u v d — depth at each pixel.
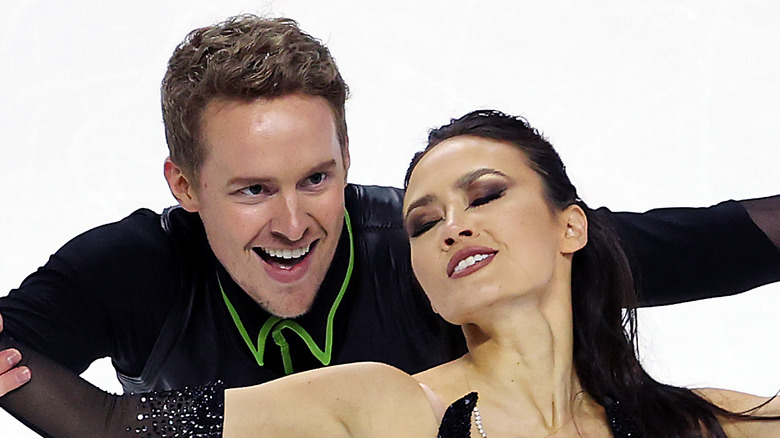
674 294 10.18
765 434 8.18
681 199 14.51
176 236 9.84
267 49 8.64
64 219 14.34
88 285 9.47
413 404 7.57
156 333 9.74
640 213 10.29
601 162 14.99
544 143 8.30
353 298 9.84
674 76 15.91
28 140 15.12
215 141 8.60
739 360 12.73
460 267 7.80
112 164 14.99
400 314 9.85
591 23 16.22
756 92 15.74
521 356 7.86
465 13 16.16
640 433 8.01
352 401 7.50
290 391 7.58
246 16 9.18
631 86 15.79
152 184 14.78
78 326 9.41
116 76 15.57
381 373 7.63
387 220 10.05
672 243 10.01
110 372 12.77
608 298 8.48
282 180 8.54
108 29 15.77
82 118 15.34
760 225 10.23
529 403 7.86
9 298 9.30
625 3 16.33
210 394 7.63
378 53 15.84
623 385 8.23
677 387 8.38
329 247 9.00
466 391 7.86
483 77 15.74
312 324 9.68
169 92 8.90
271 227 8.72
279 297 9.14
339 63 15.67
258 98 8.51
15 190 14.68
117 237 9.73
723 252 10.15
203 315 9.77
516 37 16.08
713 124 15.45
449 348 8.77
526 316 7.82
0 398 7.53
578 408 8.11
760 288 13.77
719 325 13.26
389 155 14.84
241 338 9.71
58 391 7.61
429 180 8.00
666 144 15.24
